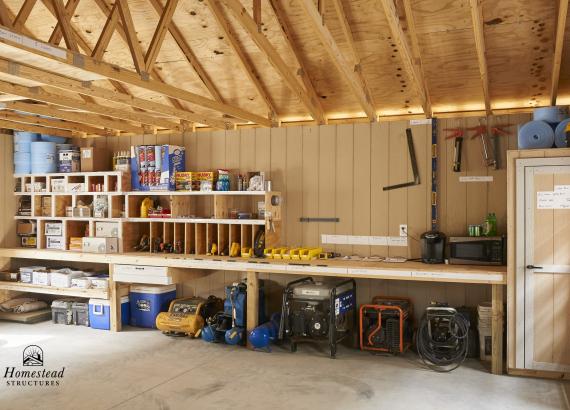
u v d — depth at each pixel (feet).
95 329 21.83
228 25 19.25
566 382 15.26
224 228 21.72
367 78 20.52
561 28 15.42
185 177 22.13
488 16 16.61
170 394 14.48
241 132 22.53
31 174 24.57
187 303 21.16
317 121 22.17
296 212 21.44
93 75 13.82
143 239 23.00
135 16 19.17
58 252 22.81
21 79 13.55
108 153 25.03
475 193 19.03
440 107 22.11
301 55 20.17
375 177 20.31
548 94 20.17
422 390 14.70
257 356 17.93
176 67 21.86
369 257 19.98
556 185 15.35
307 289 18.08
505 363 16.85
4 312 23.41
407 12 16.35
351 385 15.11
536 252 15.53
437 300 19.43
